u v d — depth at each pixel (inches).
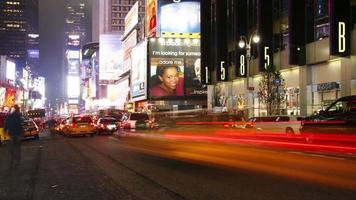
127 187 460.4
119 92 6013.8
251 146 885.2
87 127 1670.8
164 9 3631.9
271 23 1873.8
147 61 3543.3
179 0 3627.0
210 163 645.3
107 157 788.0
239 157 703.7
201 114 1101.7
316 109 1610.5
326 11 1550.2
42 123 3102.9
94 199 401.4
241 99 2207.2
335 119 813.2
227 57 2319.1
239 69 2116.1
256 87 2033.7
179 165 636.7
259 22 1871.3
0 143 1223.5
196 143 979.9
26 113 3592.5
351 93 1425.9
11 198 415.8
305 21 1641.2
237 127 996.6
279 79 1662.2
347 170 531.2
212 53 2479.1
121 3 7253.9
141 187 457.7
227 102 2322.8
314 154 728.3
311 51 1612.9
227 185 451.8
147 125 1375.5
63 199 406.0
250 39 1786.4
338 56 1430.9
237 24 2123.5
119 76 6043.3
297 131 1147.3
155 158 750.5
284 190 413.7
